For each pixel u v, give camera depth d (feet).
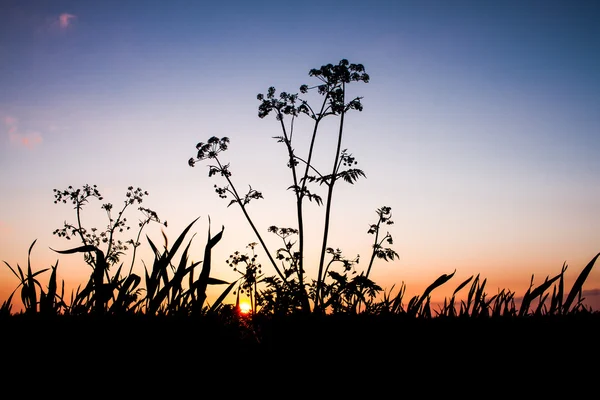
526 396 7.21
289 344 9.03
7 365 7.47
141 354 8.08
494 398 7.24
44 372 7.41
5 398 6.77
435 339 9.01
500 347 8.64
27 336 8.34
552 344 8.68
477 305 10.73
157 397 7.23
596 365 7.82
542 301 10.66
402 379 7.82
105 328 8.79
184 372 7.86
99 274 9.75
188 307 9.89
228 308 10.78
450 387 7.56
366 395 7.48
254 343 9.42
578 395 7.07
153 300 9.69
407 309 10.27
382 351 8.63
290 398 7.45
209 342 8.83
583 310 10.44
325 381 7.85
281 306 12.19
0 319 9.00
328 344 8.93
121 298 9.55
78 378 7.35
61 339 8.31
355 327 9.77
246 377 7.98
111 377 7.47
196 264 10.53
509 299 11.48
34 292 9.80
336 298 12.46
